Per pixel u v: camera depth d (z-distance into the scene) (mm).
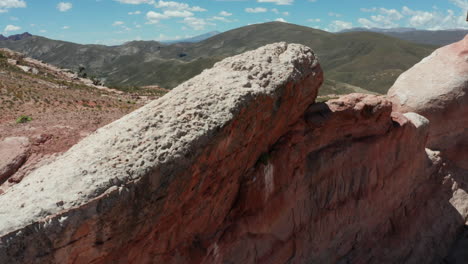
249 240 9336
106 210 5422
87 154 6078
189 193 6938
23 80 44906
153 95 61062
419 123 14492
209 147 6816
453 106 16859
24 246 4816
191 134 6586
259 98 7762
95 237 5457
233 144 7527
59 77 66438
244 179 8875
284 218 10148
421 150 15039
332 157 11125
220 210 8414
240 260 9156
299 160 10289
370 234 13055
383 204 13445
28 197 5352
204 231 8180
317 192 11094
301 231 10766
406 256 13852
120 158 5949
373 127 12219
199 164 6762
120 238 5824
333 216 11625
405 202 14648
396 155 13469
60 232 5035
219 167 7457
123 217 5691
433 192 16156
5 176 12758
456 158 17688
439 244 15078
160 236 6828
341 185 11688
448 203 16359
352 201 12141
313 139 10578
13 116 24672
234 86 7617
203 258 8070
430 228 15242
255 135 8289
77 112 24750
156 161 6066
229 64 8609
